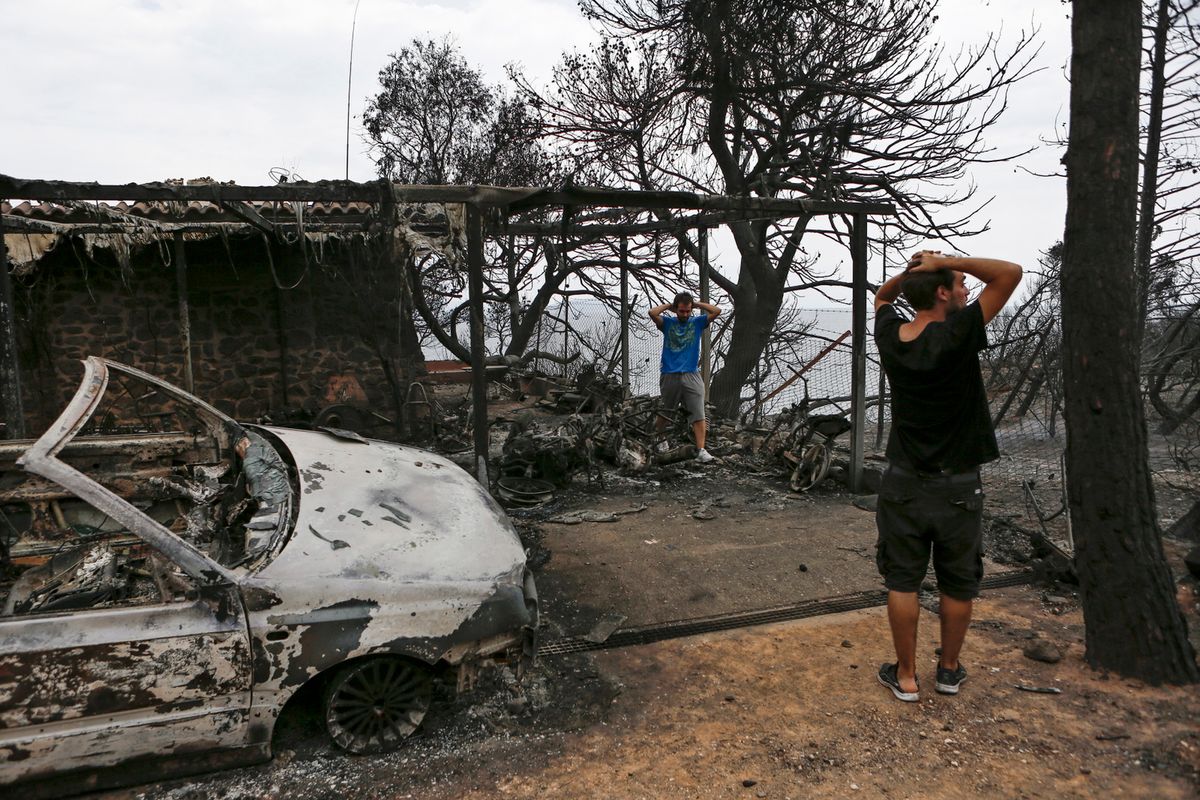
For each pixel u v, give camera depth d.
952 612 3.49
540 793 2.88
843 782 2.91
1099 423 3.67
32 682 2.59
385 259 10.10
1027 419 10.09
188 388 8.66
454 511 3.76
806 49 13.15
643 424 9.35
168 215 8.35
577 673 3.86
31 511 3.96
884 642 4.20
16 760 2.60
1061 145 8.75
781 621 4.51
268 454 3.94
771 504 7.10
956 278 3.42
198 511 3.88
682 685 3.74
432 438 10.52
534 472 7.64
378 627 3.02
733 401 13.27
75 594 3.18
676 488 7.75
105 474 4.15
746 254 14.95
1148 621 3.64
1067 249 3.73
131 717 2.73
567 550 5.79
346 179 6.07
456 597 3.19
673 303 8.77
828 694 3.62
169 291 10.00
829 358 10.47
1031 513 6.61
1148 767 2.97
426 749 3.18
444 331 20.03
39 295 9.50
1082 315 3.67
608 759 3.10
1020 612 4.59
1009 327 9.59
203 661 2.79
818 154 13.70
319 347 10.52
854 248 7.26
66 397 9.70
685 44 13.80
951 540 3.38
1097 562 3.74
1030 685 3.65
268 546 3.08
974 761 3.04
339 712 3.08
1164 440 9.52
